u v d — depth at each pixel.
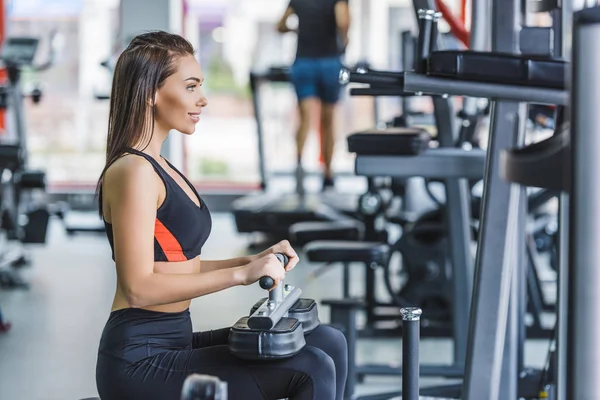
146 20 10.20
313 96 8.75
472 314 2.65
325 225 6.28
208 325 5.58
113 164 2.49
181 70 2.58
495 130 2.62
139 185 2.42
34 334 5.41
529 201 5.30
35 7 10.77
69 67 10.86
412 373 2.46
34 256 8.02
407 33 6.20
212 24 10.78
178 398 2.44
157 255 2.53
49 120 10.93
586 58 1.52
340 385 2.70
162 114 2.60
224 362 2.44
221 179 11.10
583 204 1.54
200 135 11.04
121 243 2.41
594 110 1.52
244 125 11.07
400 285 7.03
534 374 3.99
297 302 2.73
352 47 10.58
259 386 2.43
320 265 7.80
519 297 4.01
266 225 8.34
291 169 11.09
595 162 1.53
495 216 2.62
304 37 8.62
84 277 7.09
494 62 2.40
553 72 2.38
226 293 6.50
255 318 2.38
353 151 3.63
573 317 1.56
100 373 2.50
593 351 1.55
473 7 3.71
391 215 6.38
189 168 11.05
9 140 8.34
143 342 2.48
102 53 10.81
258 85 9.00
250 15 10.77
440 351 5.23
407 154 3.58
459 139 4.89
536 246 6.75
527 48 2.83
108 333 2.51
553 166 1.68
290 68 8.78
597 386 1.55
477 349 2.64
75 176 11.03
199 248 2.63
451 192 4.31
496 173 2.62
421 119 6.54
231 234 9.32
